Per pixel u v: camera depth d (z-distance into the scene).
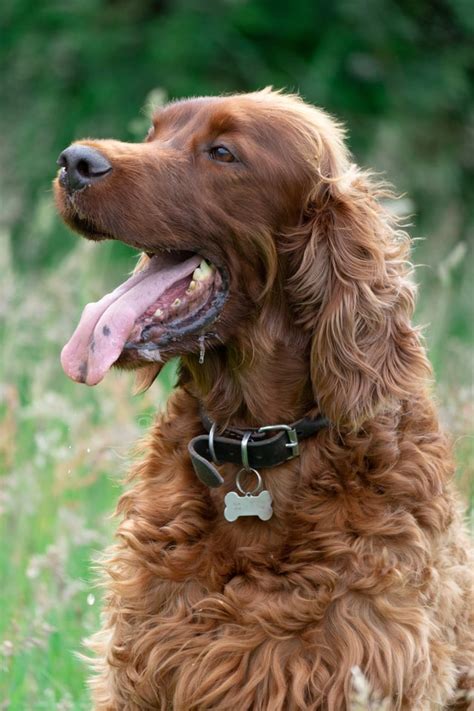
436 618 6.96
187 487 7.06
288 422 7.07
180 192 6.97
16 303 12.98
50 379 11.73
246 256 7.04
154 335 6.91
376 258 7.03
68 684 8.34
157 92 10.56
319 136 7.21
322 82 21.52
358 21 22.25
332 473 6.86
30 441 10.68
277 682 6.48
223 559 6.82
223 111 7.04
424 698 6.76
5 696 8.07
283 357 7.07
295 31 22.30
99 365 6.68
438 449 7.15
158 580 6.88
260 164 7.00
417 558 6.72
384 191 7.49
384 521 6.72
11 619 8.63
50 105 22.50
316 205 7.13
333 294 6.97
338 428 6.90
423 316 13.26
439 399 9.62
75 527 9.22
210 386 7.16
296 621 6.54
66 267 11.80
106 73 21.97
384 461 6.87
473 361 11.45
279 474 6.92
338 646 6.52
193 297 7.02
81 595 8.98
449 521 7.06
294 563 6.70
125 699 7.00
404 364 7.04
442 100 22.14
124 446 9.77
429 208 21.80
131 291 6.98
